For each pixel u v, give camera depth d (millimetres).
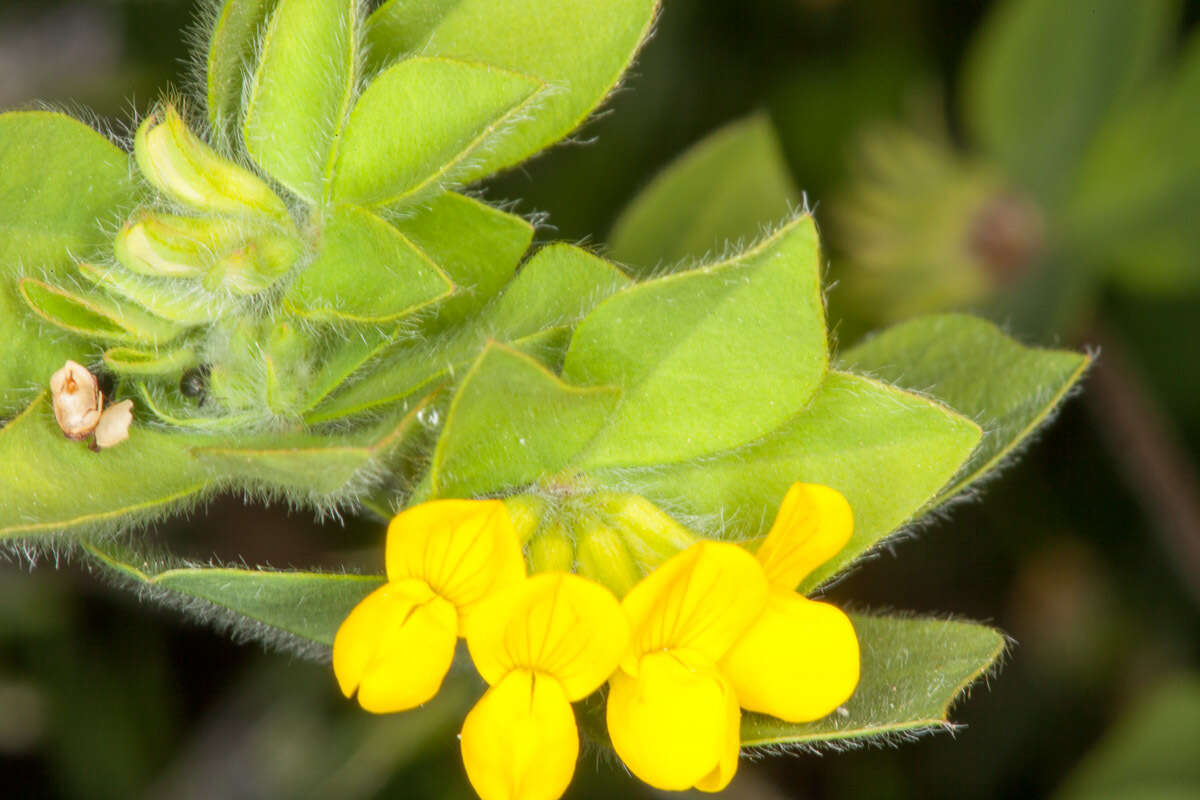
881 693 229
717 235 271
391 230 231
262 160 235
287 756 308
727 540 234
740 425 229
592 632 221
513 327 234
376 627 221
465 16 240
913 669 230
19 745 314
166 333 235
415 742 305
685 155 269
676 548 231
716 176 270
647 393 229
